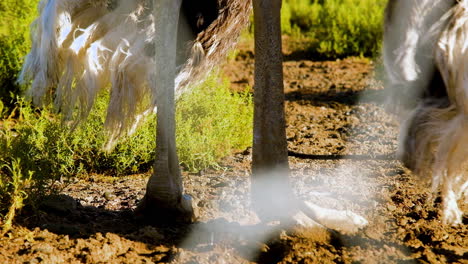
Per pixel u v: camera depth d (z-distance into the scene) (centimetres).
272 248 401
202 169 630
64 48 457
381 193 545
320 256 389
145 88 453
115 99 451
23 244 388
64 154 587
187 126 630
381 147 729
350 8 1520
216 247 397
